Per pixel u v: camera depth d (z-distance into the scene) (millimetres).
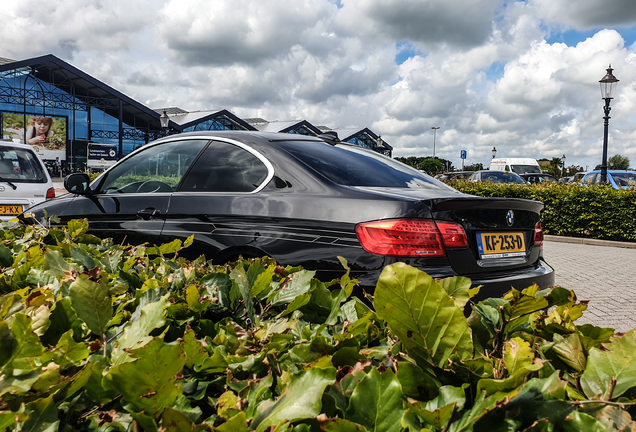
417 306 658
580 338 793
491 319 863
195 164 3410
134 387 556
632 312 4895
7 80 41906
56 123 44562
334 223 2492
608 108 13875
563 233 11648
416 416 578
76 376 602
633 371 628
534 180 23750
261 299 1129
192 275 1303
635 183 14602
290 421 547
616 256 8906
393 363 721
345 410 615
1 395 573
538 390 565
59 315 822
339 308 1035
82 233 2125
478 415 537
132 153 4027
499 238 2684
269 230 2721
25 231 2316
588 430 530
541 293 911
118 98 45250
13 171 7754
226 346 848
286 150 3031
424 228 2342
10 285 1180
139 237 3393
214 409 722
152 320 710
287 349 844
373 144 63250
